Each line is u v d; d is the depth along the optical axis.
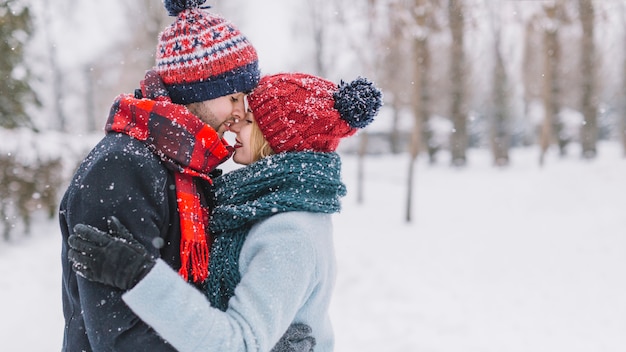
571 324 6.95
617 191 15.06
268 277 1.50
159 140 1.56
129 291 1.36
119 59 26.03
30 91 12.14
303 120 1.71
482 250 10.80
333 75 16.81
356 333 6.75
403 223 13.90
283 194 1.63
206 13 1.70
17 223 12.25
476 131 36.06
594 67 22.95
